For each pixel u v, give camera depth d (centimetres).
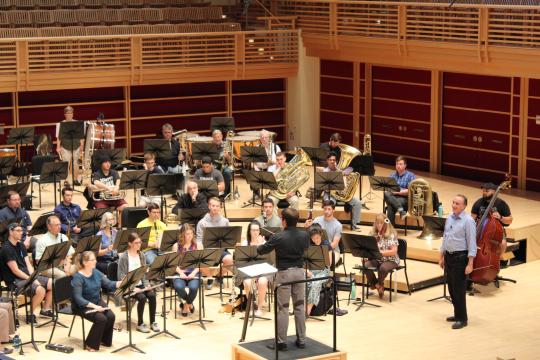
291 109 2919
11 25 2719
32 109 2681
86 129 2388
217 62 2695
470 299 1814
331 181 1995
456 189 2438
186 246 1748
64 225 1902
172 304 1773
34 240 1805
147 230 1725
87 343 1545
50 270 1703
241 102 2912
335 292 1376
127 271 1675
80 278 1554
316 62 2862
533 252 2066
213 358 1514
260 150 2136
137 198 2269
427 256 1978
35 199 2297
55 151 2711
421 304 1780
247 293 1691
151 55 2627
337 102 2870
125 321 1681
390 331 1642
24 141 2292
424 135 2681
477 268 1786
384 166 2758
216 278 1884
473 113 2556
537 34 2250
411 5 2434
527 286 1895
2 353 1477
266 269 1334
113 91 2772
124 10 2864
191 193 2002
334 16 2659
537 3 2350
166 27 2803
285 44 2784
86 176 2405
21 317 1692
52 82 2525
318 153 2133
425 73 2644
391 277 1797
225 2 3064
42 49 2509
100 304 1570
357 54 2645
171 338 1606
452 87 2594
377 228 1795
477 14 2391
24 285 1539
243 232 2112
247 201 2270
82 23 2808
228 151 2284
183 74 2667
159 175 2000
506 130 2484
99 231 1822
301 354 1355
